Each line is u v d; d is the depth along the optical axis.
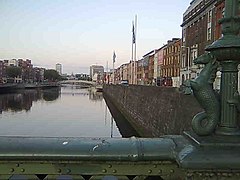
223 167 1.46
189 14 46.75
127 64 110.62
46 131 27.28
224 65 1.68
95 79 172.38
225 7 1.72
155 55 82.31
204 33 39.56
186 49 47.84
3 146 1.62
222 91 1.69
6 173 1.64
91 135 25.98
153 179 1.73
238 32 1.68
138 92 29.36
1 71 115.19
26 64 151.38
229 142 1.57
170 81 64.44
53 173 1.66
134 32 47.66
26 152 1.60
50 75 171.62
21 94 90.38
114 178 1.68
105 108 53.25
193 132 1.80
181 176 1.61
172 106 15.89
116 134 26.94
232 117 1.66
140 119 26.27
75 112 44.81
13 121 33.66
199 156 1.48
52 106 53.94
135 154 1.63
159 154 1.64
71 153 1.62
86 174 1.67
